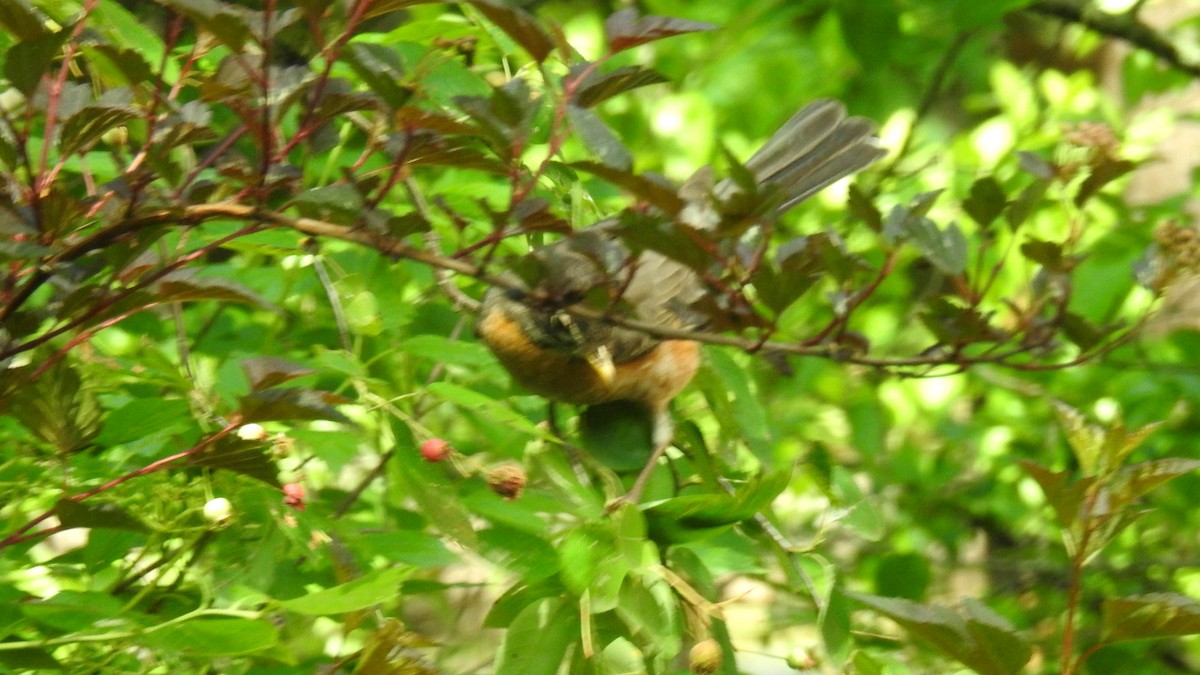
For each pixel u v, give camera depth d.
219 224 6.29
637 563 4.73
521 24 3.88
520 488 4.86
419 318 7.75
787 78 12.80
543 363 7.02
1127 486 4.51
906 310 11.48
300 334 7.71
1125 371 11.41
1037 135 11.51
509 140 3.93
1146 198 15.09
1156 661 10.05
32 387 4.19
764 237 4.45
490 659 8.18
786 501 11.78
